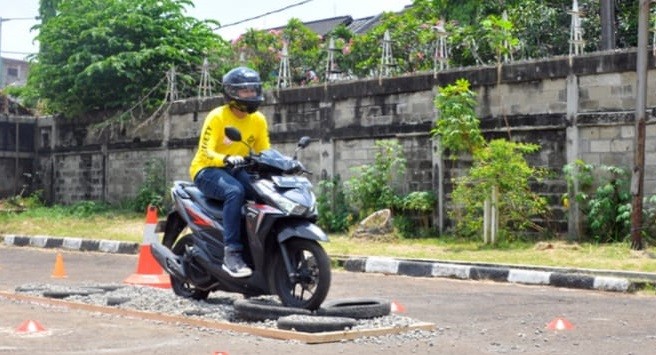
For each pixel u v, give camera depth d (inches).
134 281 394.0
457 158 601.6
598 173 541.3
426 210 616.1
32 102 986.7
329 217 667.4
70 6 912.9
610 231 526.6
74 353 223.5
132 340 244.1
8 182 952.3
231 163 281.1
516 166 539.2
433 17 858.8
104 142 889.5
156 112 824.9
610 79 535.8
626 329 273.1
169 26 917.8
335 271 490.6
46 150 957.8
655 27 556.1
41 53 903.1
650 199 506.0
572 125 549.6
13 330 261.4
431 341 245.6
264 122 307.9
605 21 624.1
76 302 317.1
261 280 281.1
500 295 371.9
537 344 243.3
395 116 643.5
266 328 252.5
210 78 838.5
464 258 487.5
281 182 276.4
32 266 509.4
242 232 285.0
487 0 802.2
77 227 749.3
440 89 587.8
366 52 941.2
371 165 653.3
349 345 236.1
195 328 266.2
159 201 812.0
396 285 414.9
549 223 560.7
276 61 1031.0
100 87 876.6
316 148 693.9
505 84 580.1
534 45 761.6
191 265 311.3
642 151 489.4
